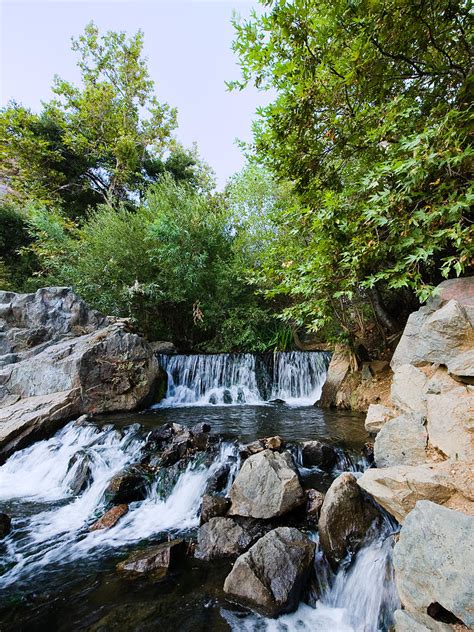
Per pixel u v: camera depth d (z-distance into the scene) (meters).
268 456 3.44
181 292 10.57
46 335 8.39
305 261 4.35
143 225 11.02
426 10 2.71
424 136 2.35
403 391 3.01
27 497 4.29
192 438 4.66
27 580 2.73
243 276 10.66
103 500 3.91
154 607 2.38
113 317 9.28
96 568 2.86
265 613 2.27
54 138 14.83
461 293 2.93
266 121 3.80
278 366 8.91
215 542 2.93
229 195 13.81
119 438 5.22
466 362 2.50
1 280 11.02
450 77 3.22
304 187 4.36
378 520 2.78
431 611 1.63
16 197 14.27
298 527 3.01
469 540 1.51
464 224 2.94
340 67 3.02
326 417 5.96
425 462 2.36
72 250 11.20
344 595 2.44
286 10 2.83
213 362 9.00
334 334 7.07
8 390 7.06
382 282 6.30
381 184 3.16
